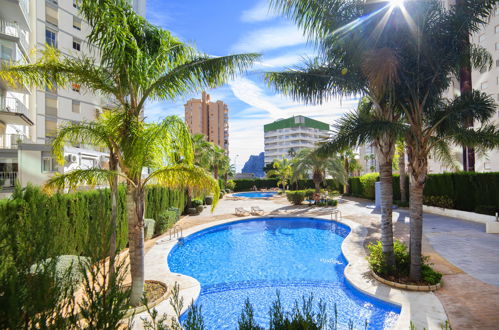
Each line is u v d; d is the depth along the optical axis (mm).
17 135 19406
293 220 18469
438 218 16312
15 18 17219
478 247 9992
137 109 6152
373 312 5879
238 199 34750
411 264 6746
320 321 2865
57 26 27203
